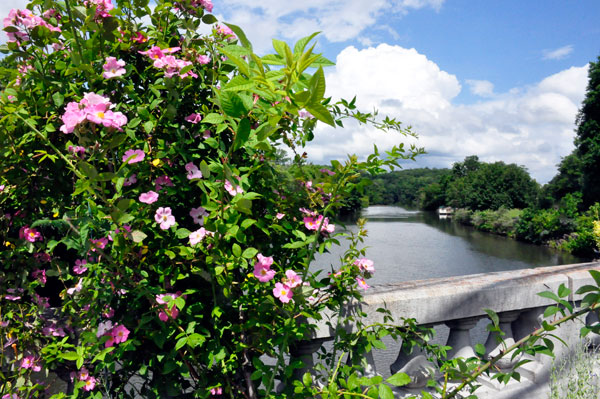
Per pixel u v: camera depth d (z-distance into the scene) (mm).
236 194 1550
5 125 1803
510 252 25484
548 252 25391
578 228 25484
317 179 1871
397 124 2006
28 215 2059
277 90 1085
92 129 1436
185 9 1973
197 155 1822
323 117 934
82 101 1438
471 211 53750
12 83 1982
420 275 18047
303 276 1653
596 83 33656
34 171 1974
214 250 1566
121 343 1629
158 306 1594
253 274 1705
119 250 1573
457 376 1604
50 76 1863
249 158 1913
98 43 1797
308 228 1876
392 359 4750
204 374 1685
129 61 1991
